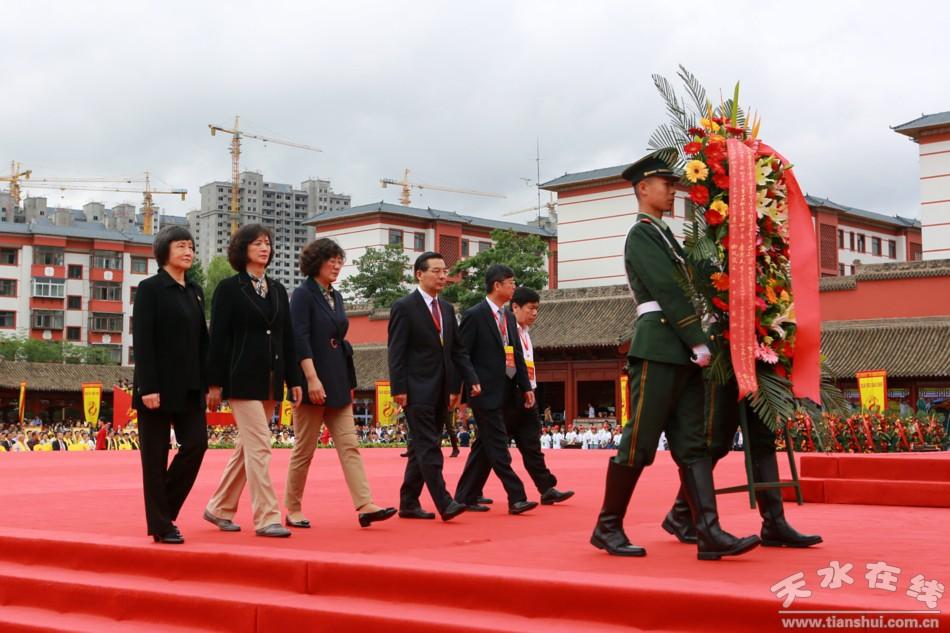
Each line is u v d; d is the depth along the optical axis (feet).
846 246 176.76
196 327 18.33
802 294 16.88
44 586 15.49
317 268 21.04
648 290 15.30
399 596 13.03
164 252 18.16
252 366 18.94
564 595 11.80
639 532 18.24
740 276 16.08
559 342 129.49
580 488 30.60
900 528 18.78
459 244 190.70
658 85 17.31
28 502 26.63
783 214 17.11
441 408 22.50
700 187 16.46
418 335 22.21
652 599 11.24
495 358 23.63
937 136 123.95
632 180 16.43
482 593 12.37
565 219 156.25
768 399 16.07
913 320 112.78
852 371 108.58
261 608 13.15
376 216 183.11
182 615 13.93
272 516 18.45
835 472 26.43
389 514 20.08
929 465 25.09
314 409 20.47
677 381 15.16
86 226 263.49
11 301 216.74
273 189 378.73
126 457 59.41
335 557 14.02
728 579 12.60
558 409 156.46
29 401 172.45
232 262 19.58
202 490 30.86
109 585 14.85
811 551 15.49
